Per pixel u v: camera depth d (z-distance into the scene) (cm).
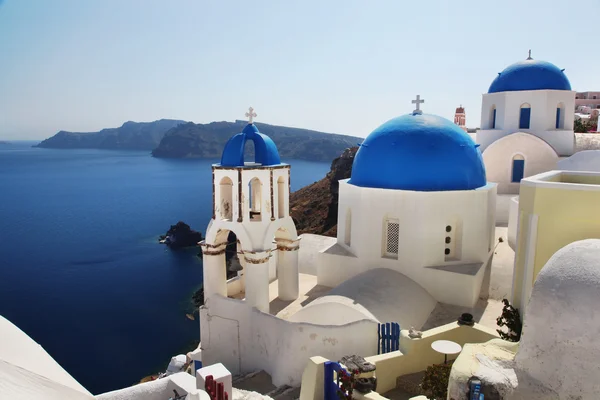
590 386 579
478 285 1593
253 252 1559
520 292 1209
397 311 1430
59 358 3322
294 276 1777
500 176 2425
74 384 754
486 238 1678
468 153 1716
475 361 701
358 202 1738
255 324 1534
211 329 1686
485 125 2689
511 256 1780
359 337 1317
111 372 3086
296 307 1709
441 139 1677
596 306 574
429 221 1608
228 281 1895
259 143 1662
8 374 632
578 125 4575
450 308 1562
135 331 3828
